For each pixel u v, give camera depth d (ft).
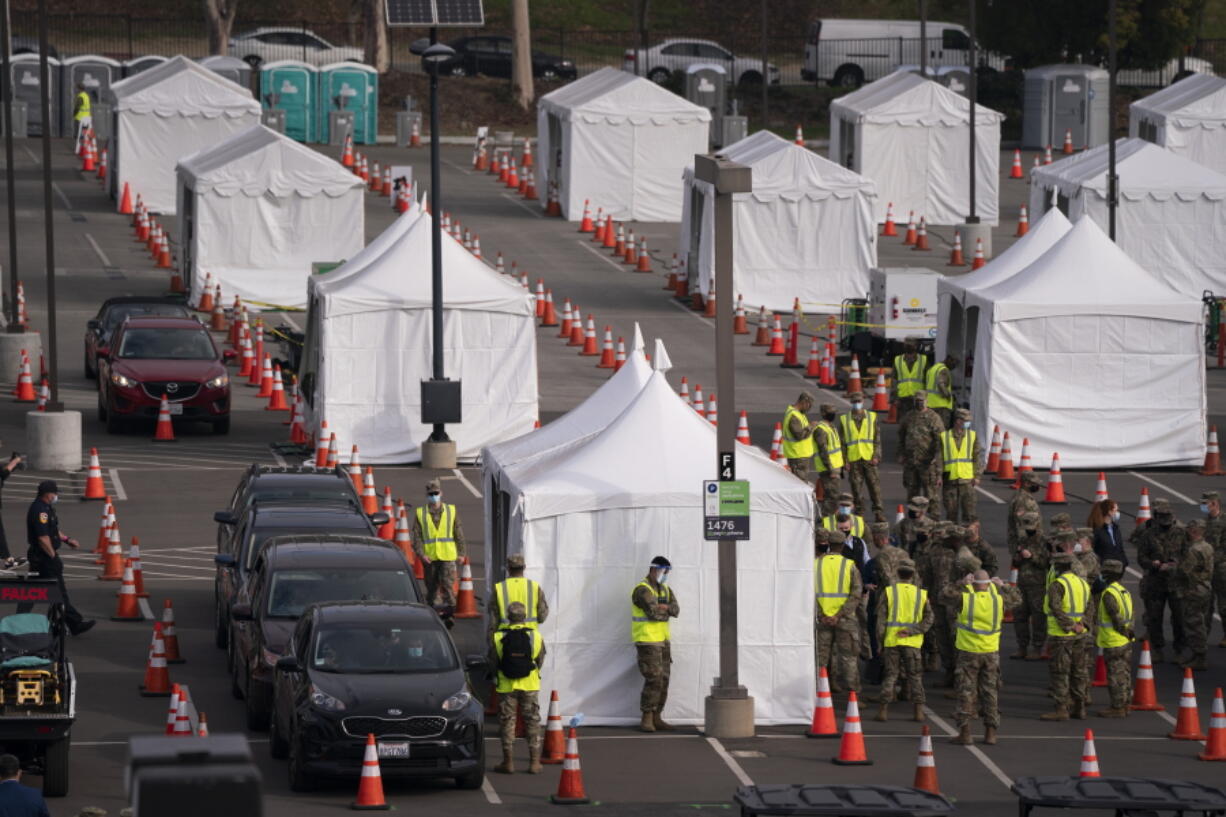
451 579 285.23
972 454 350.43
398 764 202.69
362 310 412.16
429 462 412.57
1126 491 406.00
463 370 419.95
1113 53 607.78
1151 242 625.00
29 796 152.35
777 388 508.94
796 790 150.51
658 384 254.88
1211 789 154.40
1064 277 423.64
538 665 219.61
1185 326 421.59
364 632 214.48
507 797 207.31
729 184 227.20
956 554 264.52
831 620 248.52
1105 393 422.00
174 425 460.55
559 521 241.76
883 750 231.91
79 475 400.88
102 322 487.61
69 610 279.49
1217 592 282.97
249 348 525.75
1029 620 287.07
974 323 451.94
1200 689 267.59
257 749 224.94
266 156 595.06
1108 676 251.39
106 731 230.48
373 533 270.26
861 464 354.54
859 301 540.11
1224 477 423.23
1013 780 217.97
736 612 237.45
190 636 283.59
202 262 590.96
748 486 231.71
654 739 237.04
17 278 570.46
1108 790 153.28
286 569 238.89
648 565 242.99
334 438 410.11
